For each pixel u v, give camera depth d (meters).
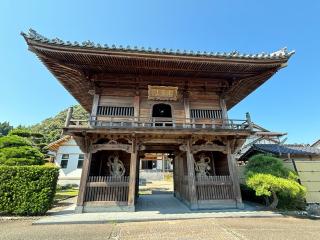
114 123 13.05
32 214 10.90
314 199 13.70
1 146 15.35
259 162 12.84
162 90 14.07
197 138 13.05
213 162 14.84
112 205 11.58
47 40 10.84
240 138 13.27
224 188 12.62
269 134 25.58
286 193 11.76
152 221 9.85
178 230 8.23
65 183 28.89
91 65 12.62
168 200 16.17
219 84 14.80
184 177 14.46
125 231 8.18
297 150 17.84
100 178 11.98
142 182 32.78
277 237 7.31
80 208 11.27
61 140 30.33
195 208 11.88
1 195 10.93
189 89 14.88
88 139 12.27
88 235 7.69
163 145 15.20
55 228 8.71
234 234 7.64
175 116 14.07
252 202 14.88
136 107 13.83
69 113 12.20
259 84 15.27
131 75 13.96
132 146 12.41
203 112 14.54
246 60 12.47
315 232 7.95
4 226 9.05
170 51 11.96
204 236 7.43
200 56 12.12
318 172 14.48
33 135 29.98
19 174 11.30
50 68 12.77
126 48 11.41
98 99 13.75
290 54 12.32
